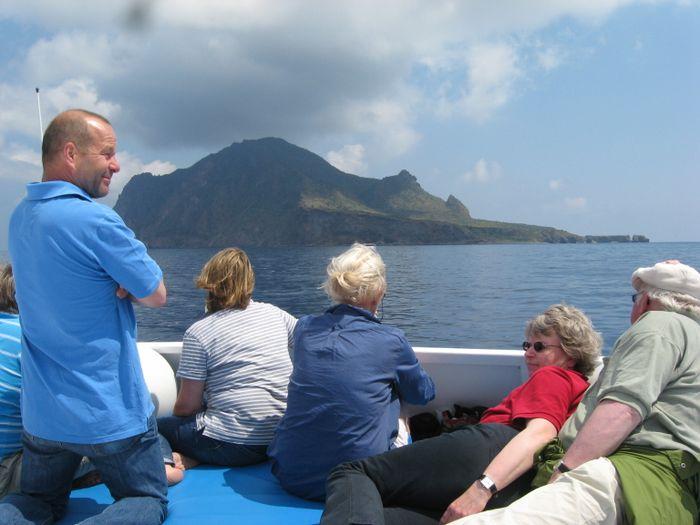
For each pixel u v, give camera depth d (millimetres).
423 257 110000
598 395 1870
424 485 2006
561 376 2219
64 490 2193
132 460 2035
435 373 3232
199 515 2215
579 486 1704
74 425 1913
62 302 1872
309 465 2299
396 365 2395
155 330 23250
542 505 1687
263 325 2795
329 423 2264
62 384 1922
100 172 2004
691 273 2047
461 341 21234
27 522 2004
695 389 1838
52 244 1849
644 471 1729
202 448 2656
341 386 2270
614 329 21844
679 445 1771
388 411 2383
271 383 2713
